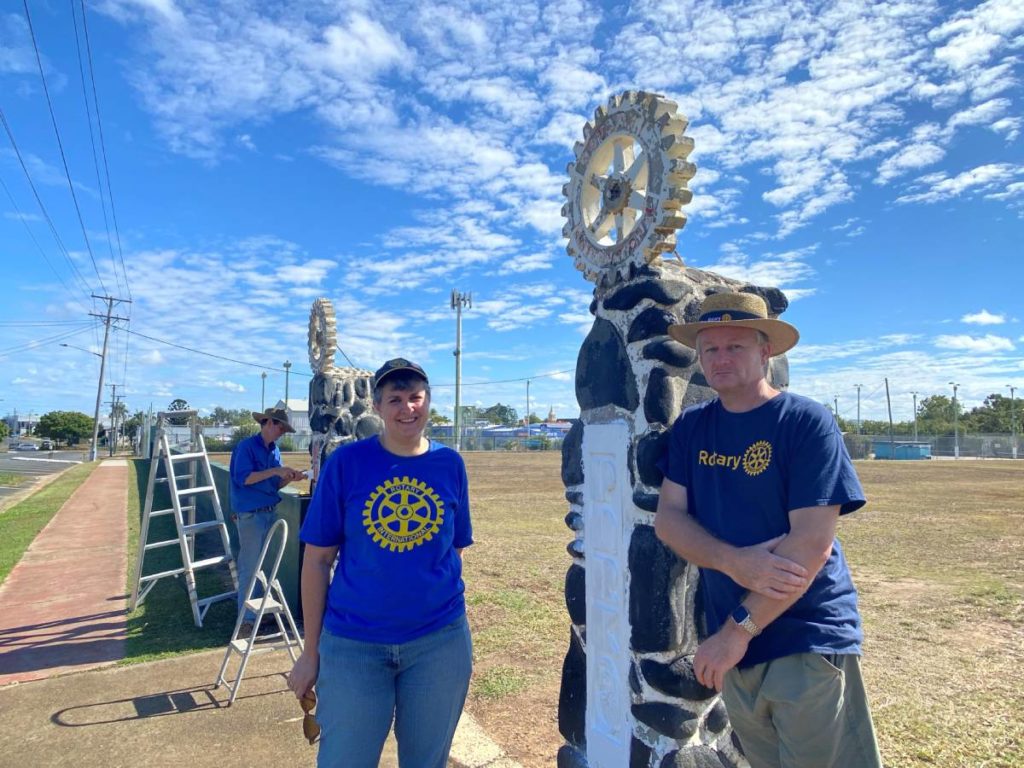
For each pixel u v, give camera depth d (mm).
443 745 2527
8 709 4336
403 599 2412
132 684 4734
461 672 2535
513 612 6512
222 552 9914
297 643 5602
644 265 2996
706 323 2285
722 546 2158
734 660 2029
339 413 7109
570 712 3361
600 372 3186
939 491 22109
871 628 6113
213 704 4395
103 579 8180
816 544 2021
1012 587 7785
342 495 2500
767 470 2174
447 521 2535
